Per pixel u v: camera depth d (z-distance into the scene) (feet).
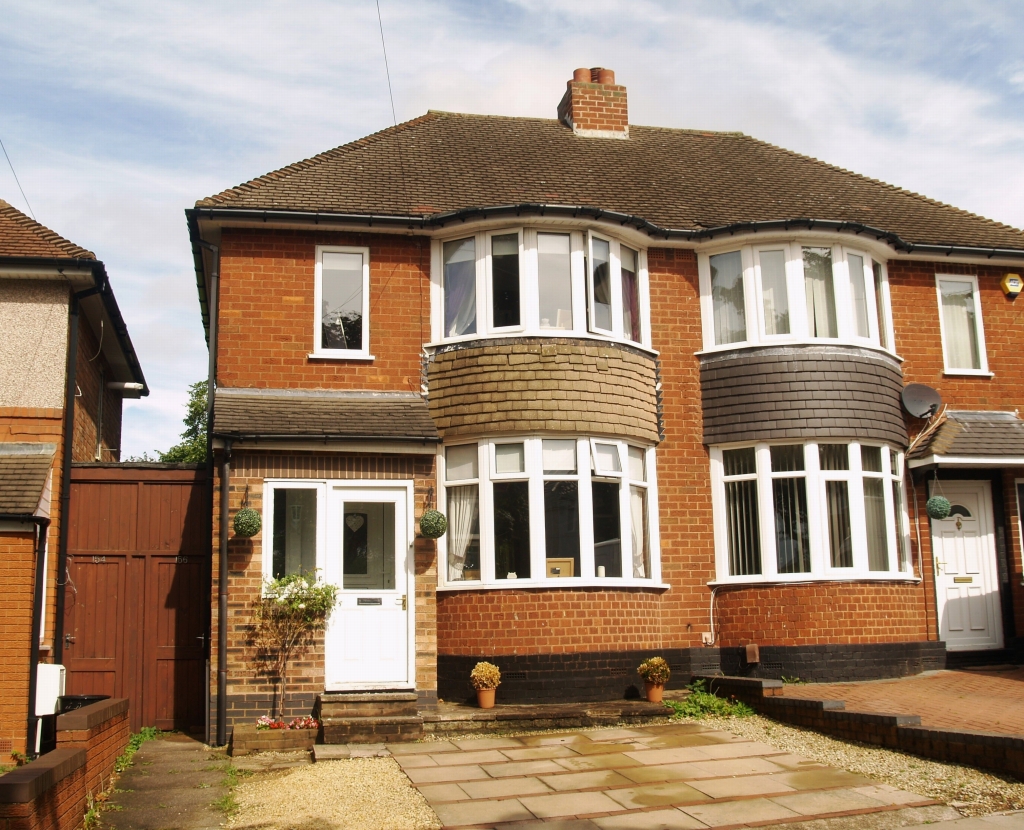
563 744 36.73
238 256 46.14
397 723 37.88
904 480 50.65
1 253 41.70
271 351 45.57
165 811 28.68
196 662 42.57
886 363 50.42
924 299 53.47
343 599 41.11
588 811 27.84
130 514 43.32
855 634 46.70
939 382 52.80
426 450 42.34
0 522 38.06
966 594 50.98
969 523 51.83
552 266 47.32
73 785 26.27
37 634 38.19
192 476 43.88
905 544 49.93
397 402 45.60
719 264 51.29
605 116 62.28
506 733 39.40
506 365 45.50
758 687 41.60
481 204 48.67
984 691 42.19
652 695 43.37
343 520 41.88
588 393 45.83
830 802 28.27
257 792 30.89
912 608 48.80
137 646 42.47
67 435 42.32
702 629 48.08
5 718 37.17
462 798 29.27
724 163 60.39
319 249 47.01
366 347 46.52
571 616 44.09
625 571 45.98
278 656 40.11
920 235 53.47
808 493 47.85
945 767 31.22
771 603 47.16
